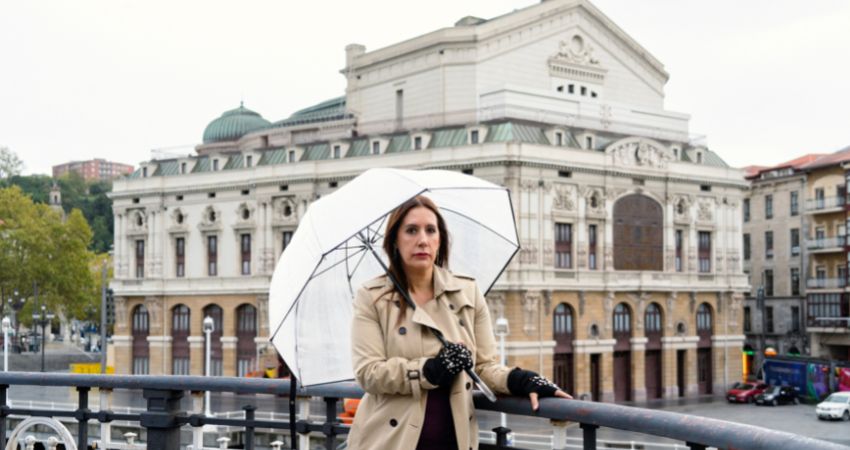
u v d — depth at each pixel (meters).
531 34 89.19
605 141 84.88
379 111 94.06
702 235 91.19
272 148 91.19
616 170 82.88
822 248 98.62
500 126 79.31
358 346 6.27
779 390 83.25
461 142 80.31
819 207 99.25
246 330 89.12
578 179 80.94
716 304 91.62
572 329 80.50
